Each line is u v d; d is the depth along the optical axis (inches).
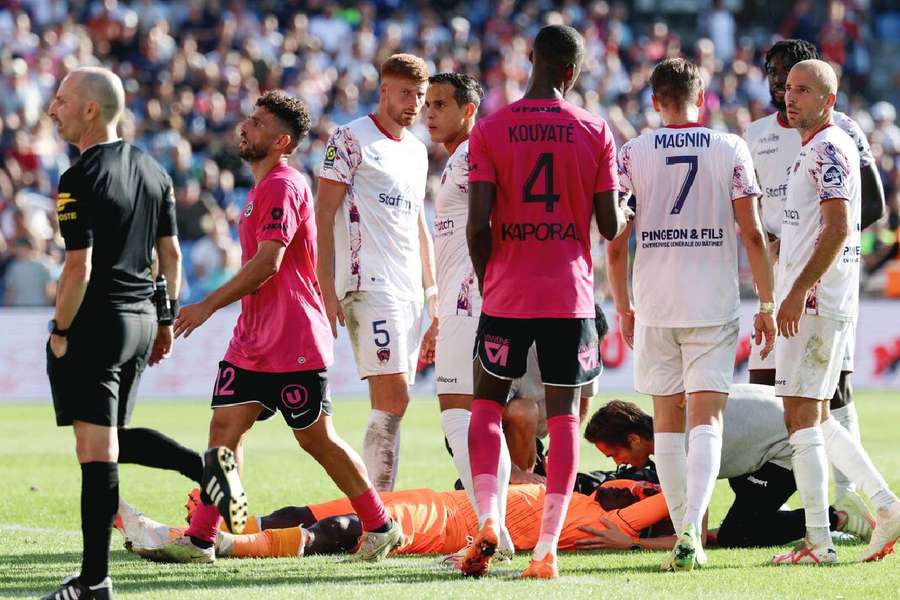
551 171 835.4
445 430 965.2
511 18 3853.3
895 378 2733.8
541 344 839.7
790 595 791.7
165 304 830.5
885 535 908.0
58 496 1283.2
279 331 884.6
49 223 2866.6
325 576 848.3
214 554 911.7
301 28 3533.5
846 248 916.0
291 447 1766.7
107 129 783.1
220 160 3068.4
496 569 876.6
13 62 3061.0
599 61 3631.9
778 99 1103.0
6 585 821.9
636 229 932.0
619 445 1019.3
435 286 1125.7
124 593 781.9
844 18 4055.1
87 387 754.2
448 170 966.4
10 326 2503.7
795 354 914.7
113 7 3513.8
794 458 922.1
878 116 3459.6
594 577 842.2
